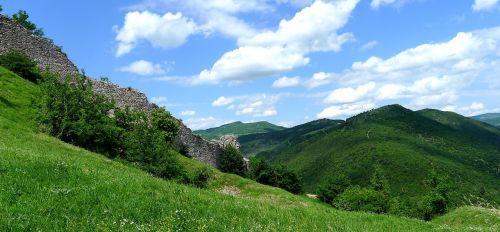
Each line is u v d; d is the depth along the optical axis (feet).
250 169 250.57
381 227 74.13
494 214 131.44
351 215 82.23
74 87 131.95
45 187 47.98
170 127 190.08
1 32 165.58
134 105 188.55
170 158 131.34
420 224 83.20
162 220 45.68
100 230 39.93
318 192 304.71
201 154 220.02
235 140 262.88
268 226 53.11
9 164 53.47
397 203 314.76
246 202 68.80
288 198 159.74
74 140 125.39
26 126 119.03
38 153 72.08
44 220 39.63
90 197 47.37
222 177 176.65
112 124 143.74
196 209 53.93
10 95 137.80
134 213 46.11
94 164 81.51
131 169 101.65
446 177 310.24
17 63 160.04
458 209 142.72
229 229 48.80
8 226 36.96
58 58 184.14
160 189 58.80
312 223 63.57
